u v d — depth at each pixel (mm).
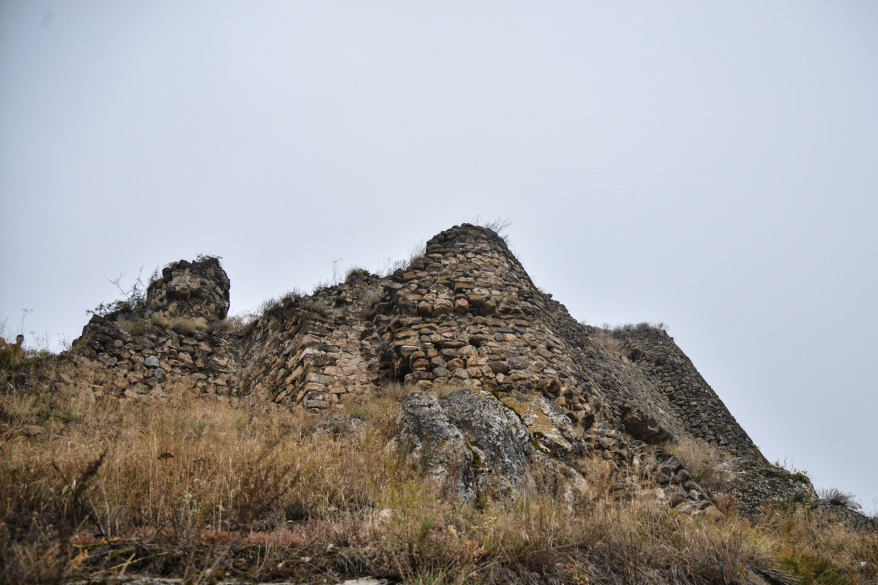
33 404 7926
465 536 4250
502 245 13516
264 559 3666
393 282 12234
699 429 17625
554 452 7375
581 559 4352
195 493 4535
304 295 13242
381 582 3678
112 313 13914
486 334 10414
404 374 9945
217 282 16109
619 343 21312
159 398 10547
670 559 4699
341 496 5059
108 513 3971
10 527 3611
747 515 9508
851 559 6625
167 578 3361
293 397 10172
